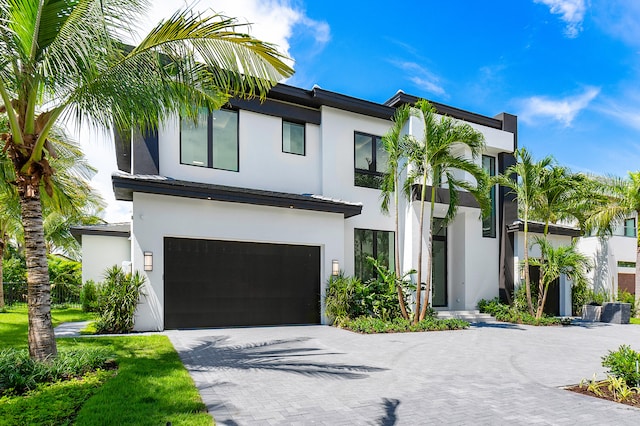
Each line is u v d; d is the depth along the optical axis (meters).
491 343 10.12
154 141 11.77
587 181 16.47
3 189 8.98
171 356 7.37
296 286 12.93
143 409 4.52
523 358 8.27
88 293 16.36
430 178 14.91
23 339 8.71
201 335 10.07
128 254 18.23
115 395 4.95
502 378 6.55
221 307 11.72
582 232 19.09
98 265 17.80
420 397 5.41
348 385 5.91
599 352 9.15
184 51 6.61
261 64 6.91
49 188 6.69
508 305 16.42
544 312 18.00
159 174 11.86
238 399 5.13
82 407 4.54
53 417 4.27
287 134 14.23
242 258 12.15
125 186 10.12
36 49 5.77
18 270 22.23
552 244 18.59
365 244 14.94
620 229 23.72
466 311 16.06
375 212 15.20
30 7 5.45
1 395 5.02
